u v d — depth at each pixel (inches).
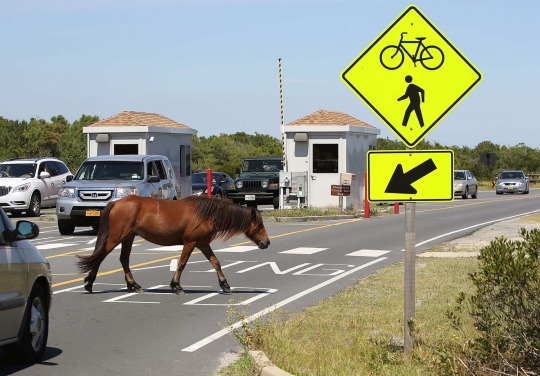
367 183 321.4
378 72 322.3
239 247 846.5
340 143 1295.5
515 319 301.0
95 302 511.8
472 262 689.0
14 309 327.6
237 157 2915.8
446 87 319.6
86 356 366.9
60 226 947.3
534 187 2901.1
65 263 705.0
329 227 1085.1
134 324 440.8
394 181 320.2
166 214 536.7
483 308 311.1
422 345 338.3
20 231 340.2
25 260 340.8
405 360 326.0
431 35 319.9
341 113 1397.6
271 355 338.6
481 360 302.2
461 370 300.4
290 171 1311.5
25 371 339.3
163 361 357.7
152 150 1249.4
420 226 1115.9
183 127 1370.6
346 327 414.3
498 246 304.7
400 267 675.4
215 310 483.2
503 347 301.1
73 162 2374.5
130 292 552.7
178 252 799.1
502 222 1173.7
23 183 1229.1
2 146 2869.1
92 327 432.8
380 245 865.5
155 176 968.3
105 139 1238.3
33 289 349.1
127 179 952.3
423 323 397.4
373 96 322.7
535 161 3491.6
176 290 543.8
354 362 332.5
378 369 317.7
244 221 541.3
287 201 1299.2
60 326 435.5
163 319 455.2
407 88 321.1
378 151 320.8
